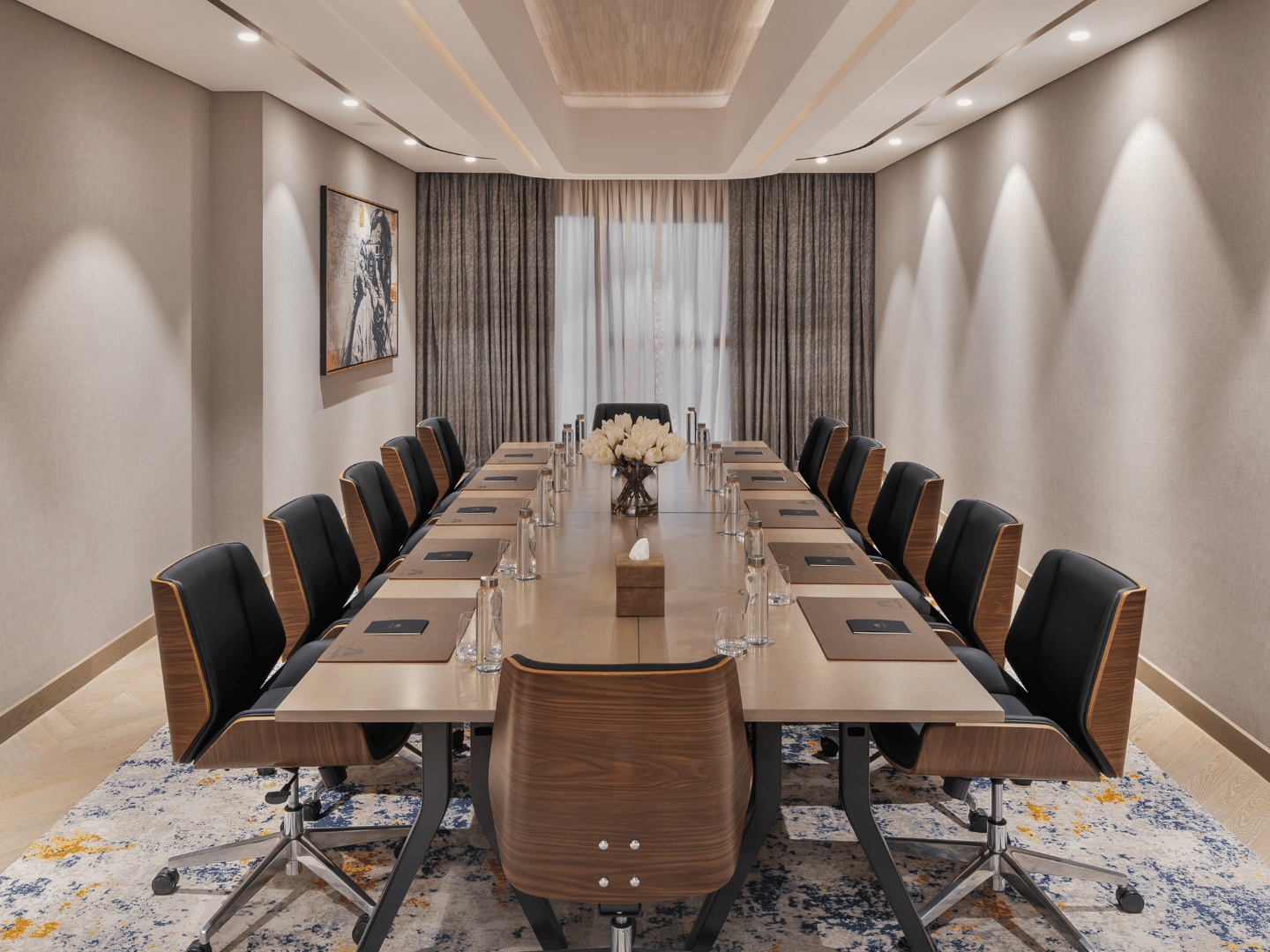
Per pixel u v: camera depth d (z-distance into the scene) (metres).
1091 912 2.67
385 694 2.22
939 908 2.57
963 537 3.49
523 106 5.02
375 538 4.13
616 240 8.73
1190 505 3.95
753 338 8.83
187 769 3.48
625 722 1.87
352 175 6.83
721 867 1.95
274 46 4.35
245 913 2.67
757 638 2.54
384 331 7.55
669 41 5.72
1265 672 3.48
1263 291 3.45
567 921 2.67
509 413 8.78
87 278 4.18
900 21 3.63
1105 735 2.45
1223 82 3.66
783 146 6.19
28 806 3.24
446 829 3.11
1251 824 3.14
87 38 4.14
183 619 2.44
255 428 5.39
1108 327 4.61
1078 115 4.87
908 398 7.87
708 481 4.69
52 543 3.99
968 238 6.48
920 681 2.29
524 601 2.92
